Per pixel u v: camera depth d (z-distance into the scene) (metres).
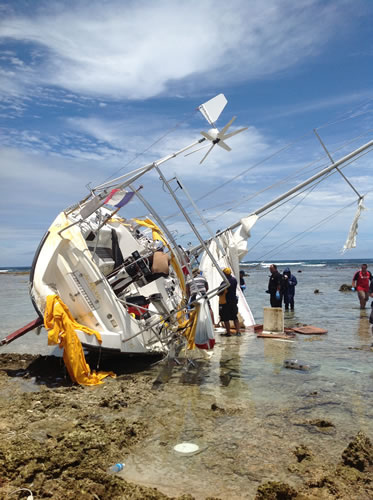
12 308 18.91
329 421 4.90
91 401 5.79
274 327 11.46
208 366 7.82
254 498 3.33
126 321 7.68
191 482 3.60
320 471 3.75
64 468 3.79
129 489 3.38
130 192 7.45
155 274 9.34
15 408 5.45
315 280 40.50
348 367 7.59
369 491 3.42
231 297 11.14
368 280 16.30
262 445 4.32
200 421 4.99
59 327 6.83
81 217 7.60
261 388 6.35
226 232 13.21
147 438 4.52
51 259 7.47
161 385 6.59
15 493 3.34
